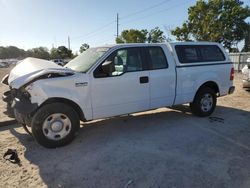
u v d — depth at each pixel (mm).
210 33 37312
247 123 6152
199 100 6492
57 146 4738
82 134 5480
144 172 3801
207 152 4473
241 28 38844
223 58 6945
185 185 3445
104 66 4812
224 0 37312
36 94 4504
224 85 6902
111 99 5211
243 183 3479
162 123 6188
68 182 3582
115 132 5578
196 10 38188
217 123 6156
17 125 6238
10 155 4438
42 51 85500
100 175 3740
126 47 5453
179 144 4852
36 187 3488
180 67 6082
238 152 4473
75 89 4809
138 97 5527
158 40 52656
